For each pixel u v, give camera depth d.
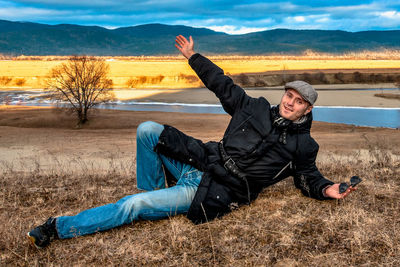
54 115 62.22
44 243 2.58
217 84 3.03
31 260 2.47
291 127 2.82
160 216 2.89
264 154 2.84
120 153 19.84
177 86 134.38
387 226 2.79
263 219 2.99
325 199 3.08
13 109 70.06
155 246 2.59
